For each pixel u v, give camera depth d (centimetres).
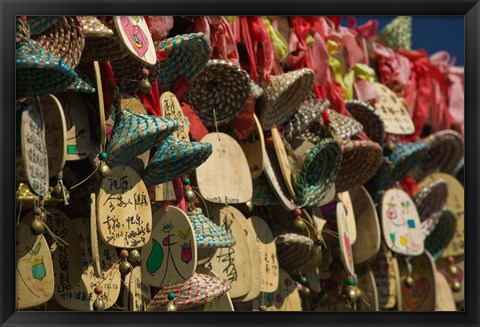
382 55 359
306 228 269
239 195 243
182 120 233
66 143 198
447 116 400
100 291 209
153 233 220
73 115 206
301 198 264
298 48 291
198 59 235
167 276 216
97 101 205
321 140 271
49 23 200
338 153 272
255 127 254
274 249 261
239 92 248
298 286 274
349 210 300
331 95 305
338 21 332
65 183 213
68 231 206
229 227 245
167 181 221
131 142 206
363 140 293
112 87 215
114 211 207
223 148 243
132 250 213
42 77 192
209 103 248
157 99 229
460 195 387
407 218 331
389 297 323
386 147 333
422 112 373
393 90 362
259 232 258
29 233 195
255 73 262
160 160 217
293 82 263
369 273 312
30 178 182
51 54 192
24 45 190
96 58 213
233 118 251
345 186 297
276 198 264
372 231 311
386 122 335
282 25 288
